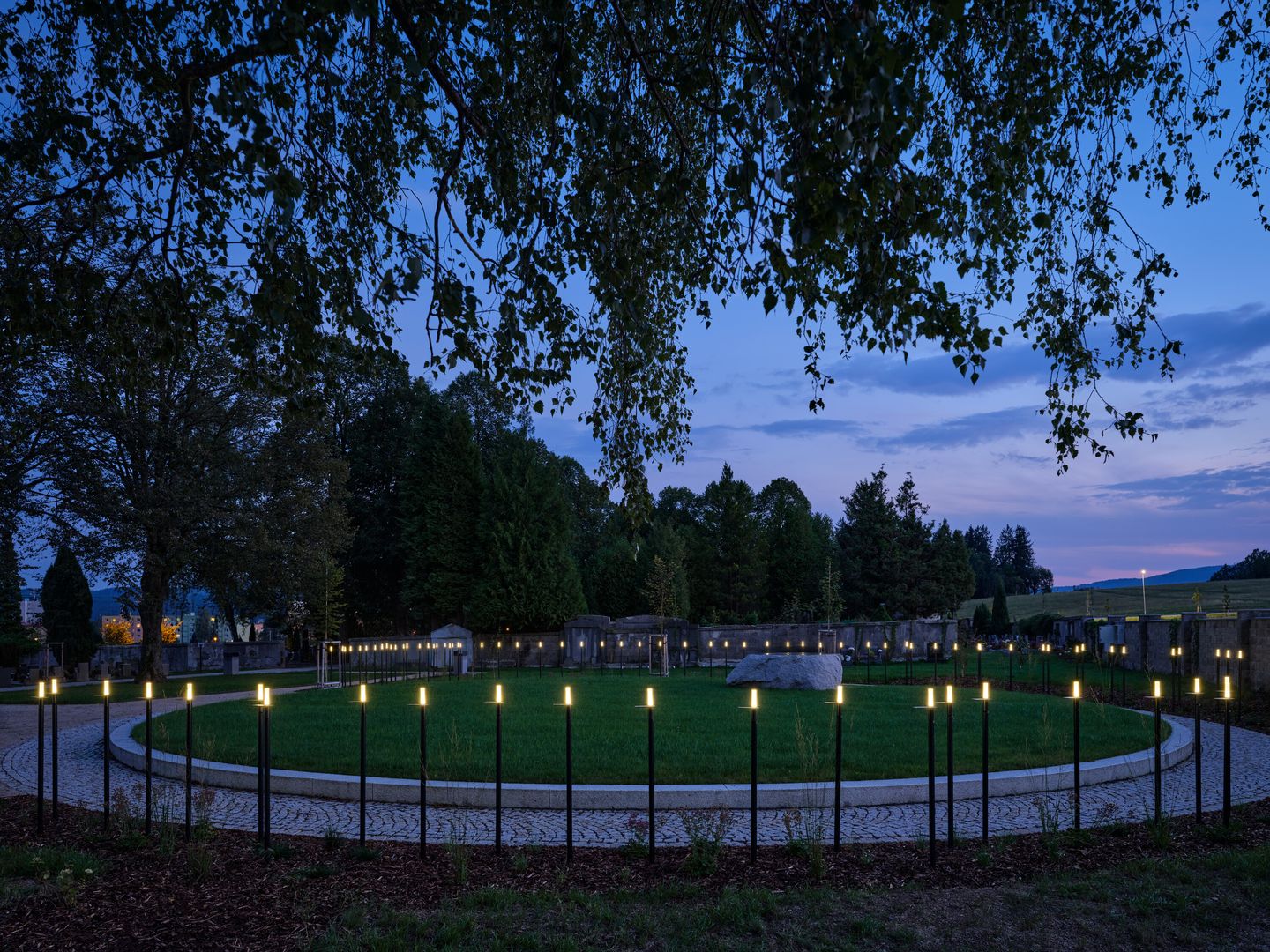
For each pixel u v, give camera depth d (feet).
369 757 38.19
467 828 27.68
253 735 45.78
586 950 17.20
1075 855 23.71
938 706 58.59
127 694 86.02
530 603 133.80
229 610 158.51
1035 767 35.58
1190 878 21.33
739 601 183.83
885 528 194.70
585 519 199.52
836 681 76.43
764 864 22.88
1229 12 28.37
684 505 238.68
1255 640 66.08
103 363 30.50
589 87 27.30
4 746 48.93
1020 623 170.30
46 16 28.04
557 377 24.70
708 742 41.42
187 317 24.56
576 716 53.16
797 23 16.87
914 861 23.09
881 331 19.08
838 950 17.29
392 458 161.58
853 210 15.17
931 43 19.79
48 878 21.22
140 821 26.55
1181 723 52.24
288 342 24.11
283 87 21.20
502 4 22.82
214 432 104.32
